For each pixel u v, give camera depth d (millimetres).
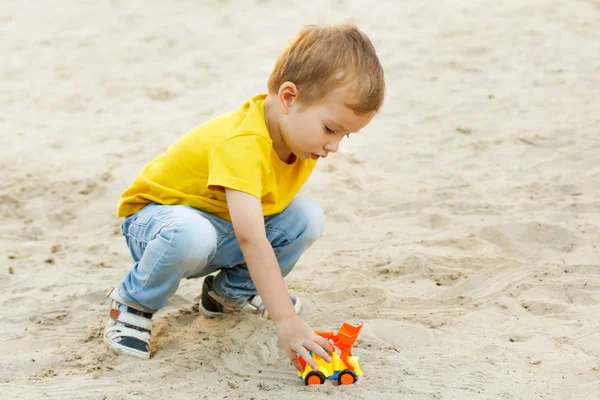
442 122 7168
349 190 5852
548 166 6023
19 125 7570
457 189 5730
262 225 3148
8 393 3238
